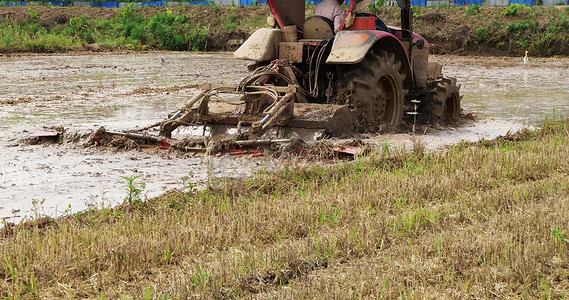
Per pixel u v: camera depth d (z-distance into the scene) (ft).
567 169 22.68
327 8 31.89
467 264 13.82
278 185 21.22
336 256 14.64
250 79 28.71
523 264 13.41
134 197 20.24
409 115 35.76
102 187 21.77
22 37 104.06
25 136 30.86
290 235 16.29
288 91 27.78
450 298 12.10
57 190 21.35
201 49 120.78
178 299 12.25
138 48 115.65
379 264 13.96
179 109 29.12
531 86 58.70
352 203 18.78
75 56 96.27
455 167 23.27
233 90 28.73
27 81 59.93
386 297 12.12
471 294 12.51
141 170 24.36
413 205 18.72
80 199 20.26
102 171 24.16
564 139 28.71
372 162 24.07
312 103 30.63
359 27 31.48
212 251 15.15
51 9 135.44
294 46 30.76
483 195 19.21
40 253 14.24
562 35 101.55
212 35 121.39
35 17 124.16
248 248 15.14
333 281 13.00
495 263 13.83
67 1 161.68
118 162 25.68
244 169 24.35
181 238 15.57
